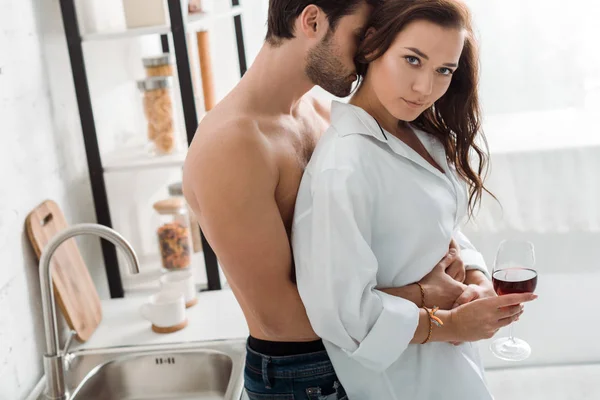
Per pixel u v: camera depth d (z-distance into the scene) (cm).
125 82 258
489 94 281
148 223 265
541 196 276
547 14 271
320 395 139
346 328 127
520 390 265
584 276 281
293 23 127
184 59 210
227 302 215
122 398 189
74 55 209
